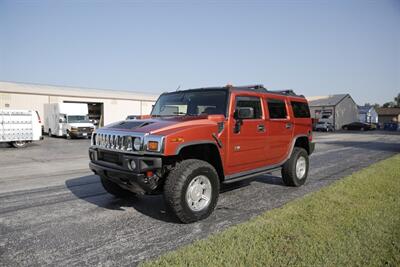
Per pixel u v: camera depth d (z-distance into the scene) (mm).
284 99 6680
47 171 9320
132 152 4289
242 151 5387
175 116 5324
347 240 3545
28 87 33031
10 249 3617
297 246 3416
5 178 8117
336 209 4652
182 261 3119
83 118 26188
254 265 3029
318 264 3031
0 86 30578
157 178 4406
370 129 47062
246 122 5449
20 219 4688
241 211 5012
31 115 18344
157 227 4312
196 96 5598
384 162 9594
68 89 37094
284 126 6496
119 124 5082
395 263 3029
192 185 4418
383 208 4680
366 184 6289
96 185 7141
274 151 6227
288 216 4387
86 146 18688
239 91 5398
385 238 3592
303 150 7043
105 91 41281
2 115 17250
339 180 6945
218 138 4863
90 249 3605
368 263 3035
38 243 3787
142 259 3336
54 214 4930
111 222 4535
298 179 6785
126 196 5883
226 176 5188
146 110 39125
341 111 51156
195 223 4453
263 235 3727
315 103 52406
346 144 19359
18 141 17969
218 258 3170
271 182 7281
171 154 4152
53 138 25641
